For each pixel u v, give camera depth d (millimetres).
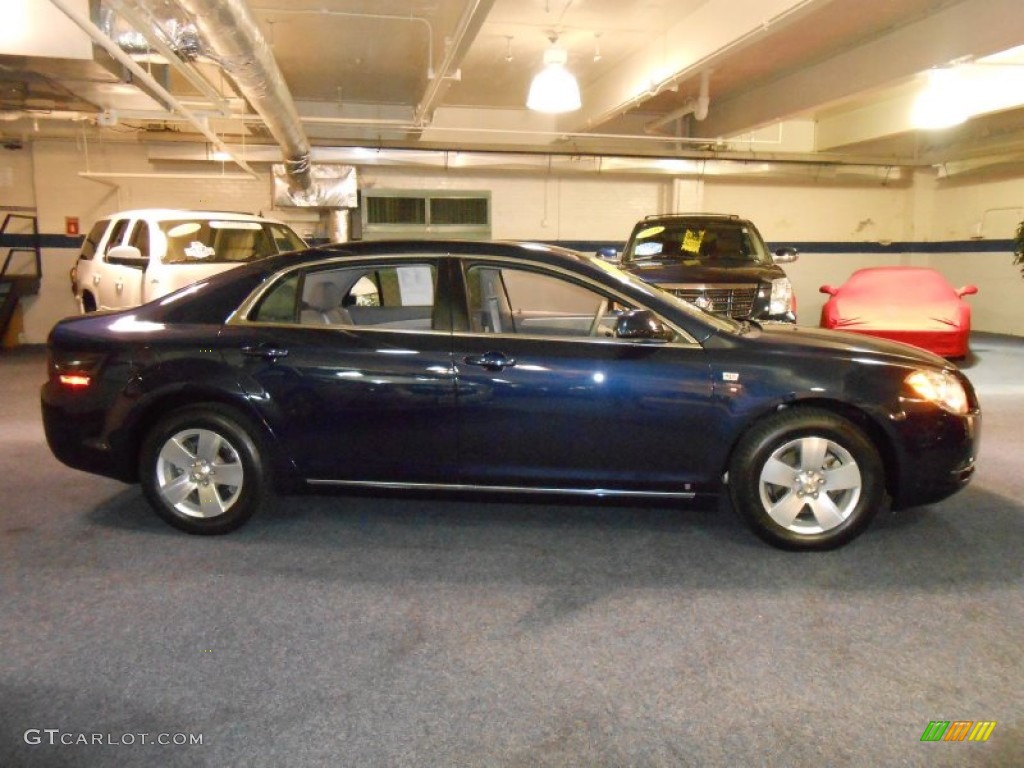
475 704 2834
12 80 8000
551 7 8930
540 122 15008
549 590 3750
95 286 9391
